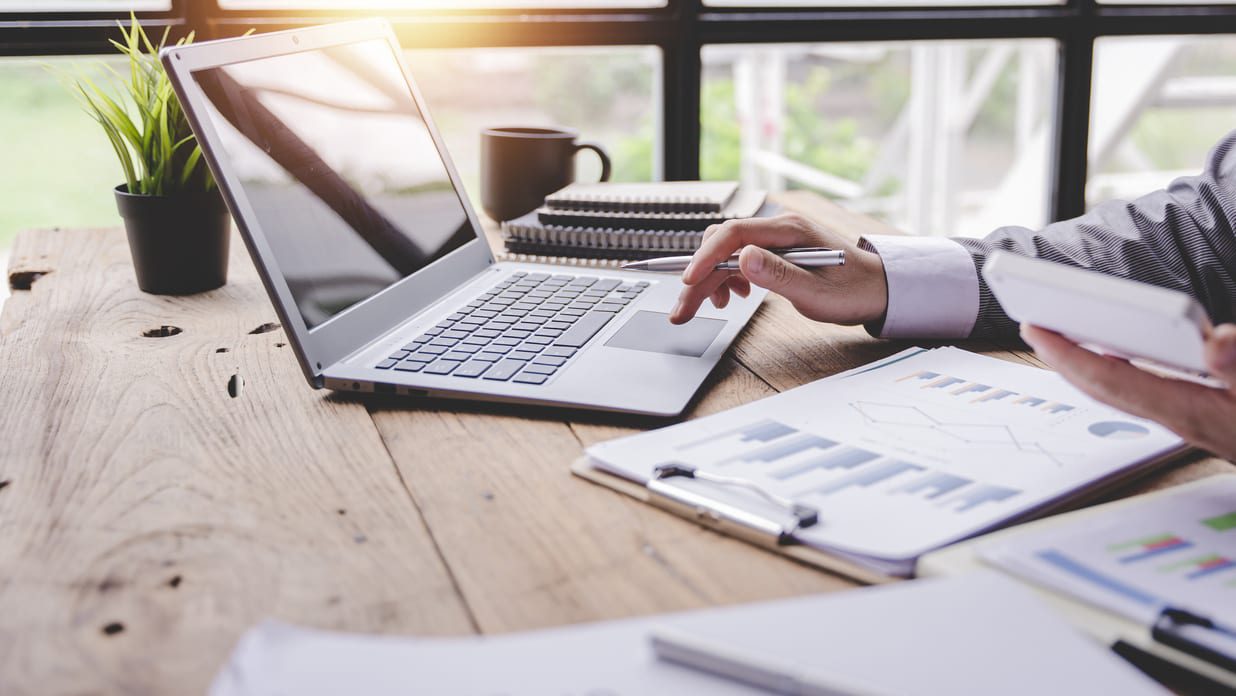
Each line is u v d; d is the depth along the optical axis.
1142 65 2.93
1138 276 0.87
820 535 0.52
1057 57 1.98
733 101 4.31
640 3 1.72
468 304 0.91
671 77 1.78
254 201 0.74
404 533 0.56
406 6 1.61
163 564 0.53
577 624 0.48
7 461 0.65
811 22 1.80
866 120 7.77
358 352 0.79
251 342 0.89
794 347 0.85
